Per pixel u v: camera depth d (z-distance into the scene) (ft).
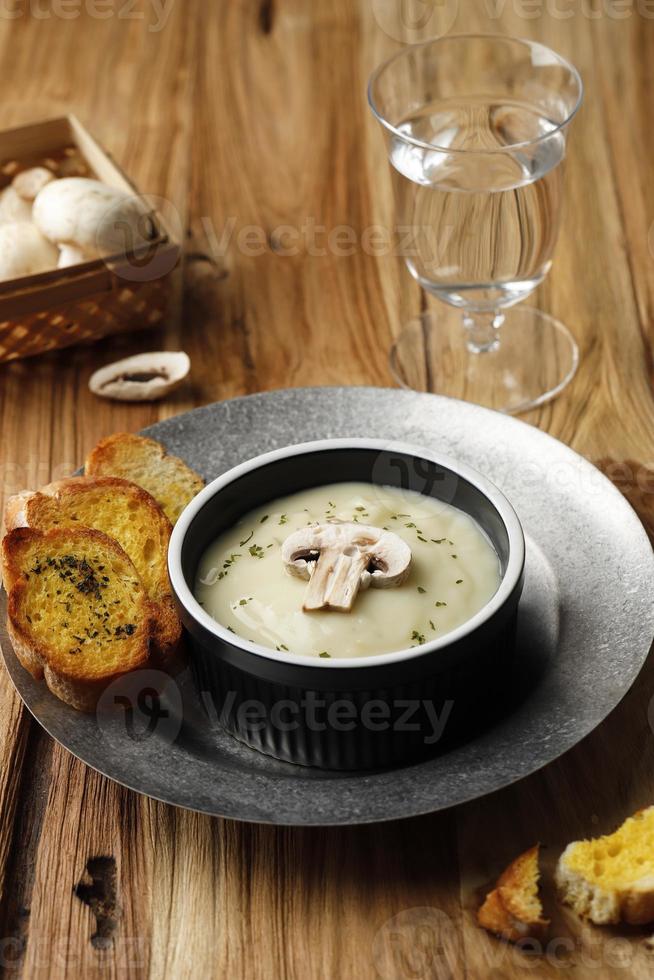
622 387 3.17
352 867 2.58
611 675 2.63
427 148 2.96
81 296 3.21
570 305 3.33
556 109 3.18
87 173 3.51
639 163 3.59
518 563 2.61
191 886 2.58
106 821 2.64
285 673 2.54
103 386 3.21
